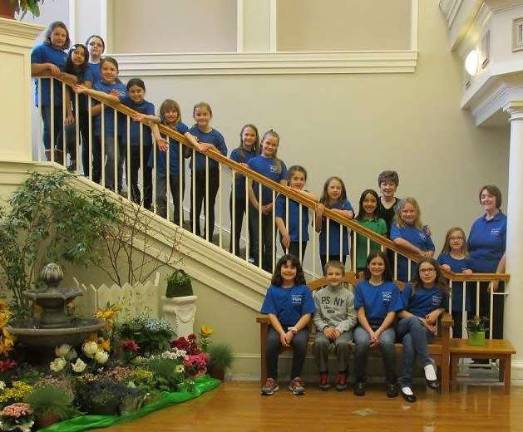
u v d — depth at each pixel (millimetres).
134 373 4402
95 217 4961
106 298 4859
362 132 7117
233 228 5332
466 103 6617
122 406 4094
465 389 4887
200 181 5605
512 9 4906
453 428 3973
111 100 5312
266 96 7191
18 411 3721
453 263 5305
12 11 5055
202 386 4758
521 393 4781
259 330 5273
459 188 7027
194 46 7488
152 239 5293
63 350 4305
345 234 5414
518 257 5016
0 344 4172
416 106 7066
